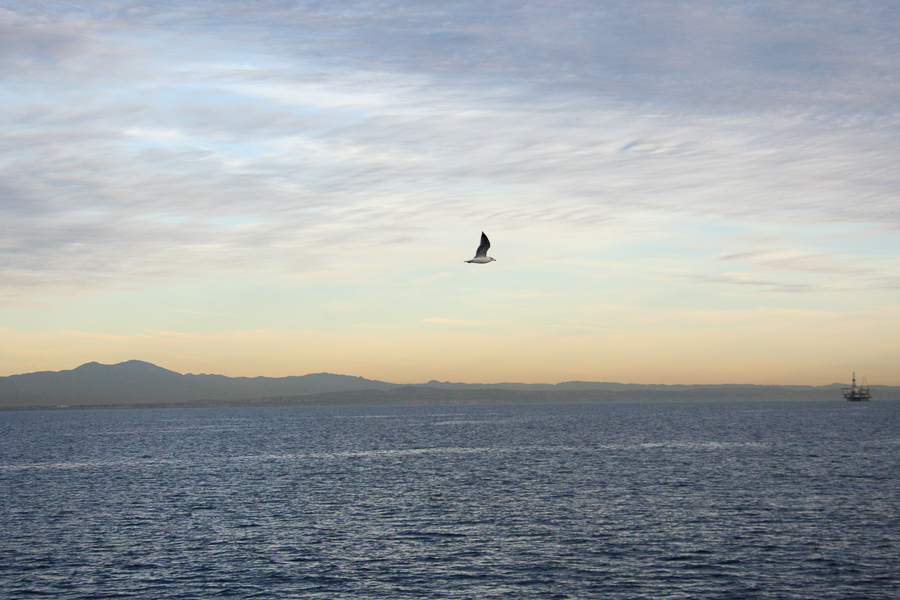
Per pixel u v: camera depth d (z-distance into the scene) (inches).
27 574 1561.3
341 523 2030.0
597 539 1806.1
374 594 1413.6
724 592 1401.3
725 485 2664.9
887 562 1583.4
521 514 2128.4
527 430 6850.4
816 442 4694.9
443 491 2598.4
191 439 6127.0
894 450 4025.6
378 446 4906.5
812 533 1843.0
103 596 1416.1
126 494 2642.7
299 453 4389.8
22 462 4116.6
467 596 1395.2
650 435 5698.8
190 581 1502.2
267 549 1745.8
